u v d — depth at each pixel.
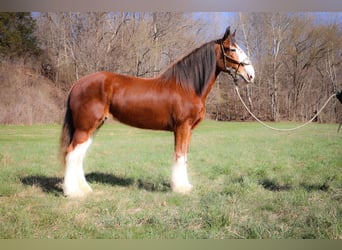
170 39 14.33
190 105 4.19
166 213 3.54
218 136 12.08
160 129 4.38
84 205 3.84
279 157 7.41
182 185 4.30
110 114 4.24
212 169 6.02
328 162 6.67
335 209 3.60
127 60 14.66
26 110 13.73
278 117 19.34
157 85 4.21
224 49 4.42
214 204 3.76
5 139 9.95
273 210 3.69
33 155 7.34
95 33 14.63
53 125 13.54
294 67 19.06
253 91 19.72
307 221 3.33
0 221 3.32
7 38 13.85
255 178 5.18
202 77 4.29
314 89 18.81
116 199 4.04
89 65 14.91
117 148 8.90
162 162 6.73
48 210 3.59
